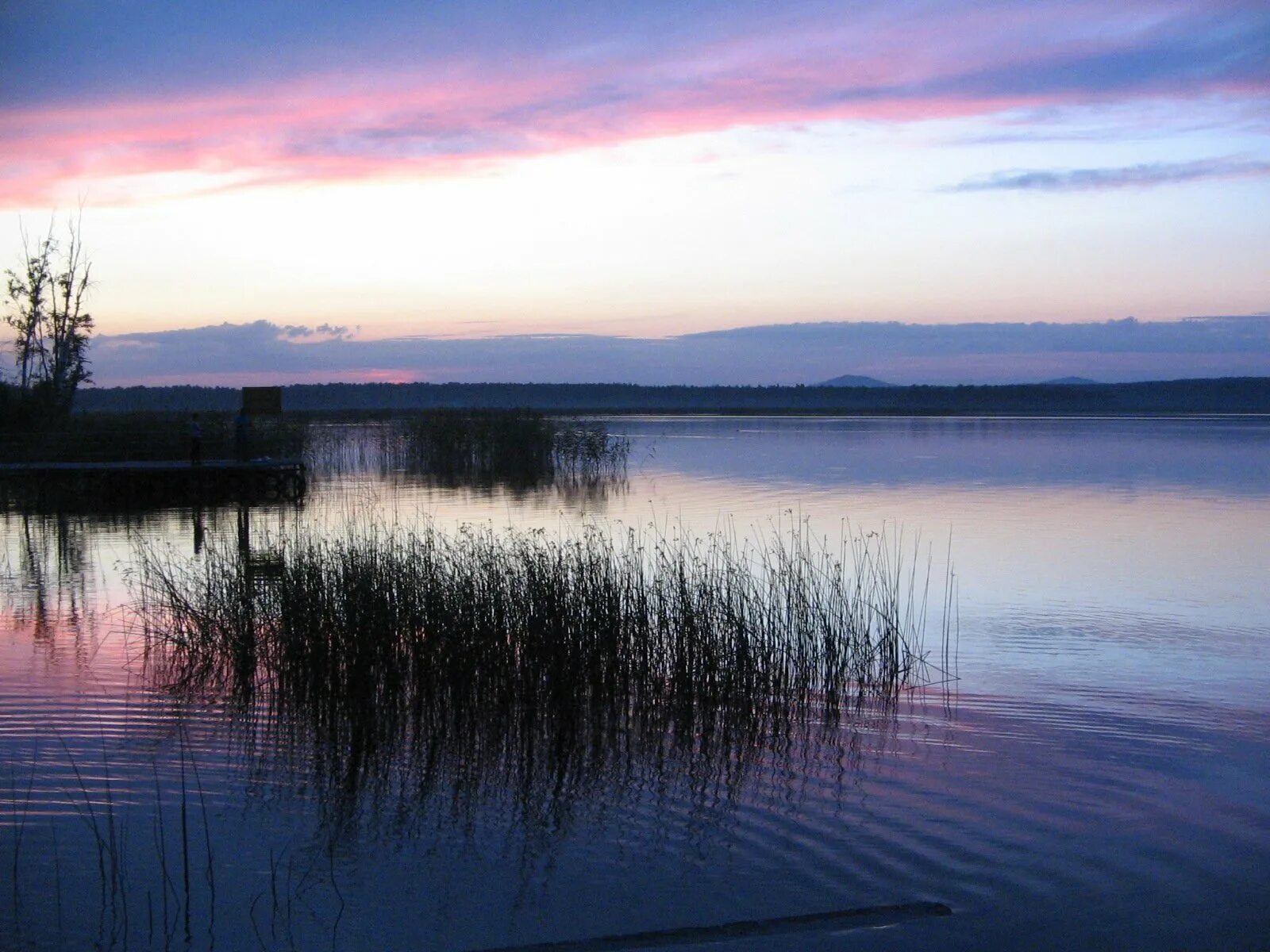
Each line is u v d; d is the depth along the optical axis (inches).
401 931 240.4
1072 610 570.3
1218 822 297.7
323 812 305.1
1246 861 274.8
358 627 418.3
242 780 328.8
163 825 295.3
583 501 1088.2
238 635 447.5
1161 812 304.2
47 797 312.7
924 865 272.5
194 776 331.3
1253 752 352.8
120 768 337.1
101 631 514.0
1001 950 233.1
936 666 461.4
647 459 1685.5
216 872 267.1
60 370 1513.3
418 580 446.9
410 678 417.1
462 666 413.4
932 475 1379.2
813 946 234.2
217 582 505.4
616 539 779.4
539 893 257.3
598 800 315.3
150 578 579.5
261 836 288.2
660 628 426.9
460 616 418.9
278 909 249.0
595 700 414.9
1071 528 881.5
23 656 465.1
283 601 440.8
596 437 1470.2
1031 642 501.0
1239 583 647.1
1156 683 432.1
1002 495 1131.9
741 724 390.6
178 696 413.1
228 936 237.5
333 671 416.8
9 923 240.7
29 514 1039.6
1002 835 289.7
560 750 362.3
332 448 1590.8
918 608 575.8
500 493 1178.0
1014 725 382.6
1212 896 257.0
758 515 962.7
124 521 976.3
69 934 237.1
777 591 492.7
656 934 239.5
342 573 457.1
